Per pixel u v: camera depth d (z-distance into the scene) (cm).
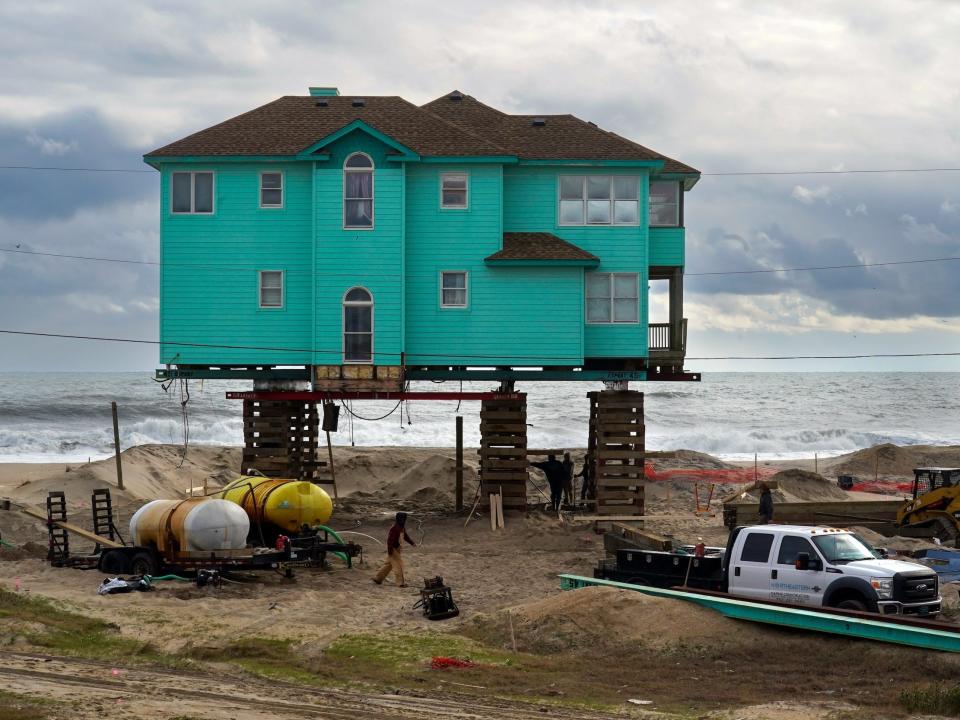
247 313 3416
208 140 3456
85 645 1784
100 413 9206
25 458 6562
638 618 1931
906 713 1403
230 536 2495
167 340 3409
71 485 4191
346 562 2738
